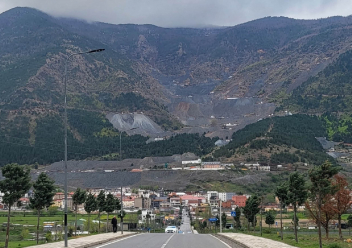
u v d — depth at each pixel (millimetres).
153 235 73312
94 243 49562
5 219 133750
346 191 74562
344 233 104188
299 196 64188
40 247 44625
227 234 75125
